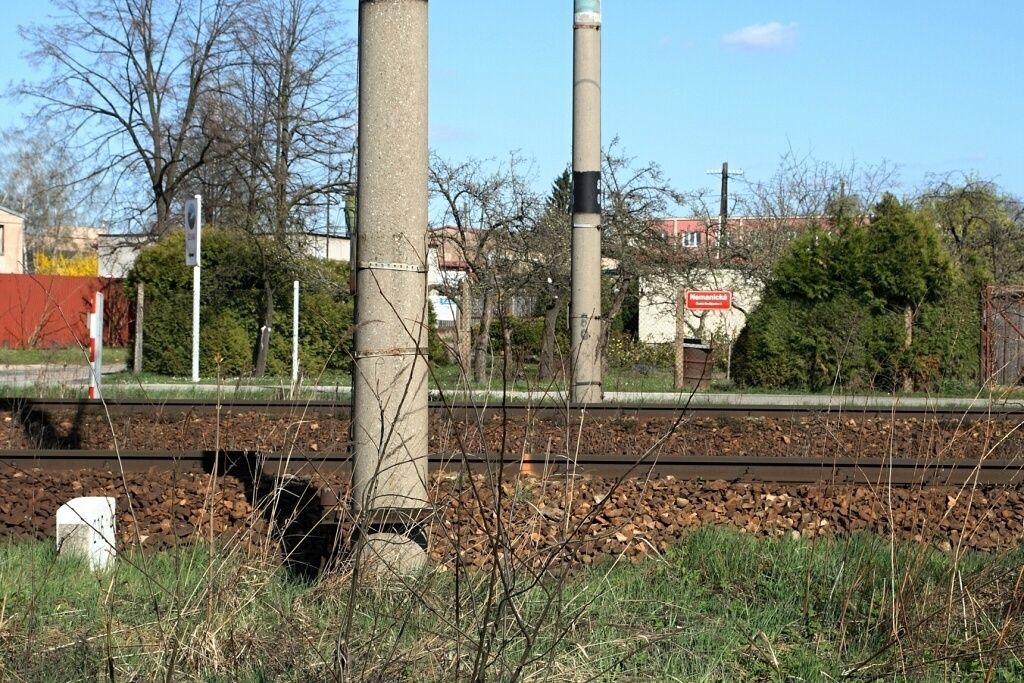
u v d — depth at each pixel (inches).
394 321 223.8
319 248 1210.0
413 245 224.5
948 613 200.7
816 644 204.4
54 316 786.2
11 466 342.3
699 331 1277.1
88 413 508.1
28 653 182.4
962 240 1467.8
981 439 445.7
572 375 225.5
